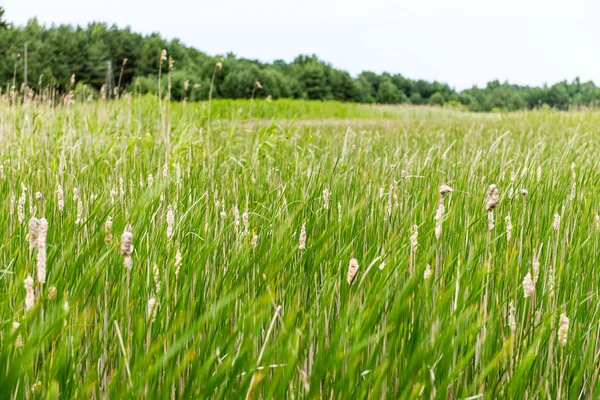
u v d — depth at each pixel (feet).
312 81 270.26
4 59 135.95
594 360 6.95
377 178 16.46
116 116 30.63
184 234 9.40
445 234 10.02
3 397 4.55
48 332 5.27
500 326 7.18
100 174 16.42
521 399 6.15
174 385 6.14
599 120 61.72
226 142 26.02
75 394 5.73
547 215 11.28
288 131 26.00
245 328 6.08
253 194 13.42
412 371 5.47
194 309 7.22
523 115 80.12
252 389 5.40
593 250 9.59
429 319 6.79
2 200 11.93
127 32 248.11
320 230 10.61
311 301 8.11
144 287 7.66
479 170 17.03
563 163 19.57
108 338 6.79
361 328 5.71
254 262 7.93
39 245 4.91
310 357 6.66
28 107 30.89
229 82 185.98
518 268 8.52
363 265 7.95
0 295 7.12
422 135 39.93
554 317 7.43
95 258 8.43
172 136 24.35
